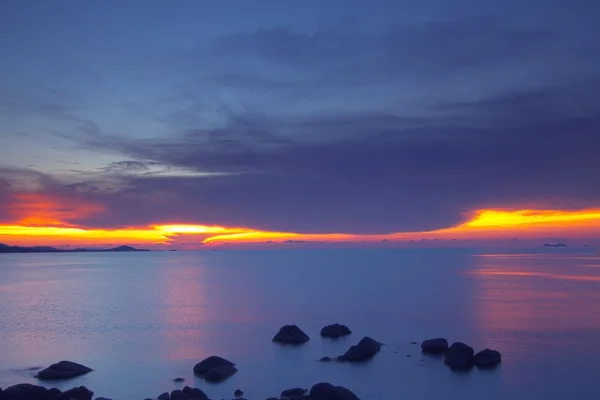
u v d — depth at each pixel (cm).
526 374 3578
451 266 18612
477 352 4275
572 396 3153
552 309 6675
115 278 14350
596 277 11994
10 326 5847
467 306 7056
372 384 3369
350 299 8175
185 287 10956
